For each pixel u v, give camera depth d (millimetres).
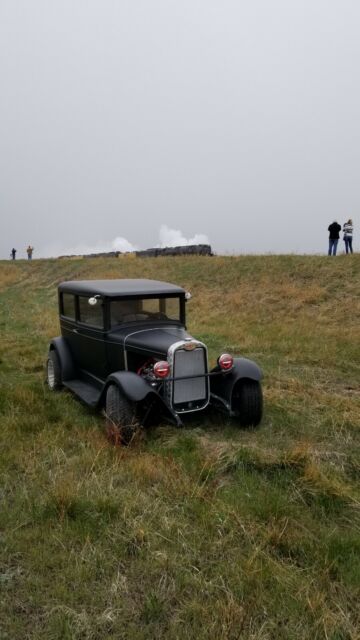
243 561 2863
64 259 27891
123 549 2992
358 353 8391
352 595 2650
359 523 3348
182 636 2363
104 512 3334
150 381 4793
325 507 3559
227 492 3652
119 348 5336
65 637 2352
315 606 2518
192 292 15906
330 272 14508
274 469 4070
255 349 9008
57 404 5777
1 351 9195
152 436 4742
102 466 3986
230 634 2369
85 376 6270
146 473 3859
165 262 20766
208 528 3195
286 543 3055
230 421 5227
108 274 20984
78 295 6164
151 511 3346
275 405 5734
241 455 4191
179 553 2963
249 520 3266
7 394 5992
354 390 6641
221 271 17406
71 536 3096
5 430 4766
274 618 2482
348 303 11992
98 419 5309
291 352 8641
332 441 4770
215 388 5301
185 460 4156
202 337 10266
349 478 4000
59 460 4148
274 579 2725
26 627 2436
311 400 6000
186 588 2676
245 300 13977
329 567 2814
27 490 3658
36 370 7836
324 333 9867
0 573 2809
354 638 2346
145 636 2381
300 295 13195
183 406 4887
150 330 5484
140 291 5633
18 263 28453
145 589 2684
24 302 18516
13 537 3102
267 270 16172
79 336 6238
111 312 5527
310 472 3854
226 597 2596
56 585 2682
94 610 2533
